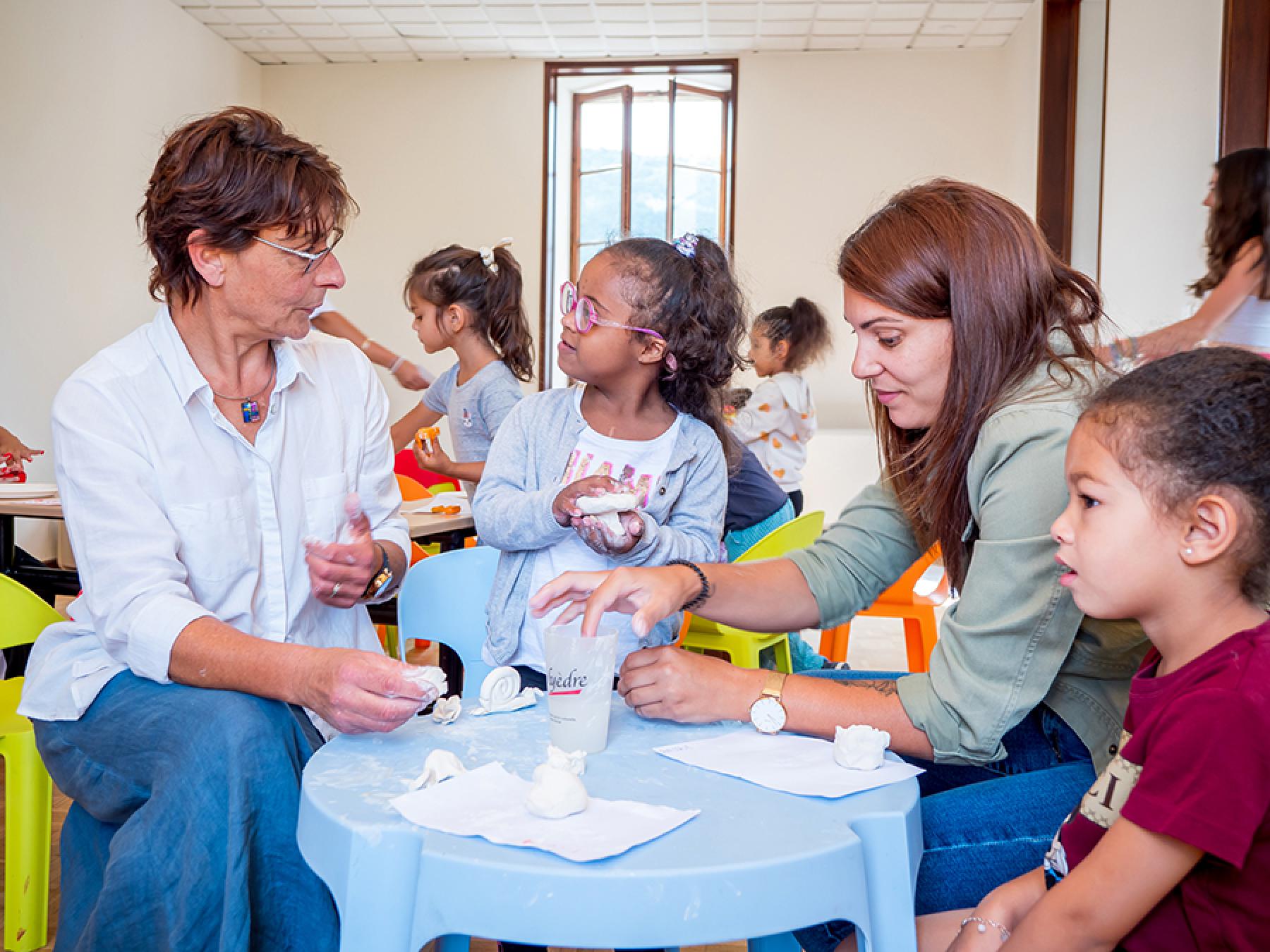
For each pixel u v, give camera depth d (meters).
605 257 1.77
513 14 6.59
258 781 1.22
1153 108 4.64
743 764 1.10
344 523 1.66
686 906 0.83
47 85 5.70
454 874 0.84
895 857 0.97
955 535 1.36
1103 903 0.94
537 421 1.88
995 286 1.25
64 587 2.89
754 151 7.18
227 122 1.42
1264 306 2.90
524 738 1.19
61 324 5.88
